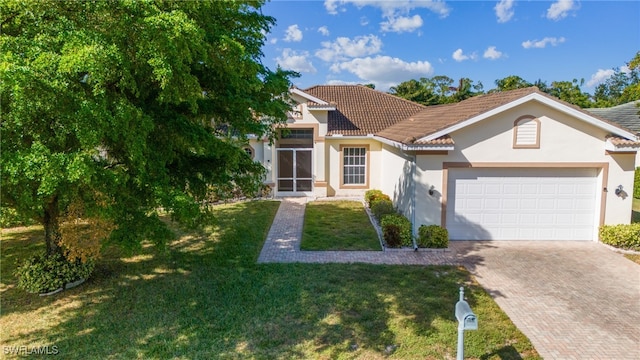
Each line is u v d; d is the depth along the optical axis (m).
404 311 7.95
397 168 16.66
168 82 6.10
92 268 9.57
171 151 7.78
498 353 6.49
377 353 6.47
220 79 8.73
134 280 9.56
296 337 6.96
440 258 11.37
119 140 6.66
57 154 5.48
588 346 6.74
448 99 49.47
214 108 9.32
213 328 7.27
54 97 5.36
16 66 4.94
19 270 8.95
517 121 12.37
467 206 13.01
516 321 7.62
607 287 9.29
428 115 18.64
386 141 15.93
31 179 5.37
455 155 12.54
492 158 12.55
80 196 6.86
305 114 21.05
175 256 11.31
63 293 8.84
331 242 13.03
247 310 7.98
